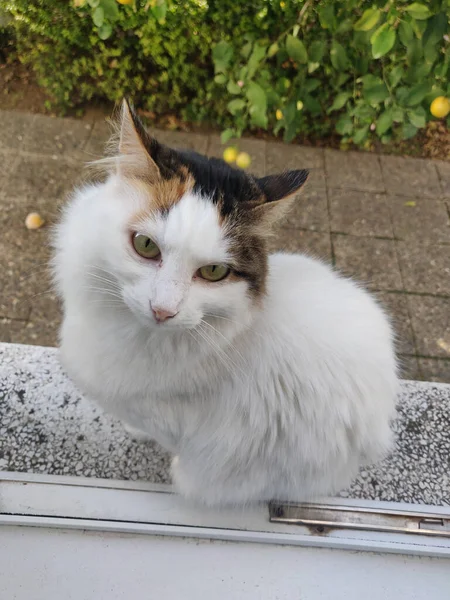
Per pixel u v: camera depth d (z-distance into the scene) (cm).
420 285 87
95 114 107
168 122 108
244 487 48
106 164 41
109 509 50
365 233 93
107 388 44
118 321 41
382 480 54
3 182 92
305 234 92
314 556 49
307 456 45
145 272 38
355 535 50
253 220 40
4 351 59
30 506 49
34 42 99
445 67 61
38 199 90
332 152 107
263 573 48
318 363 43
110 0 69
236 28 91
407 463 55
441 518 51
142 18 89
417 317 83
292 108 82
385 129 73
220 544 49
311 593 47
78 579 47
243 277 40
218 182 39
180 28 92
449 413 60
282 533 49
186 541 49
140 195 38
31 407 56
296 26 72
